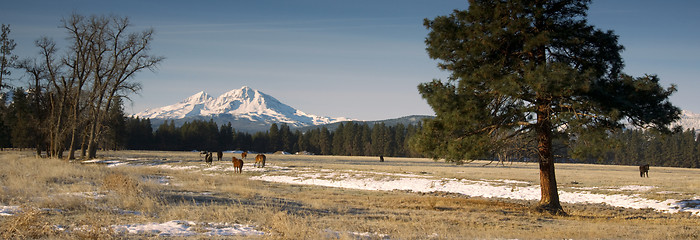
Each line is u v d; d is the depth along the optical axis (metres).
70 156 53.31
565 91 15.76
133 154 81.06
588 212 19.98
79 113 51.34
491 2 18.30
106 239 8.52
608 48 18.09
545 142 18.95
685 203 21.47
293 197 21.45
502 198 26.05
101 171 26.44
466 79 18.05
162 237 8.98
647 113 16.97
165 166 48.22
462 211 18.16
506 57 18.33
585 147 16.78
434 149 18.69
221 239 9.03
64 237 8.47
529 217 16.84
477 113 17.48
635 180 35.81
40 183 17.48
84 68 49.84
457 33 18.14
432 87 18.81
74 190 16.16
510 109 18.28
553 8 18.53
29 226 8.73
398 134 165.50
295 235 9.67
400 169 44.88
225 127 173.50
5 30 48.81
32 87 50.56
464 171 46.03
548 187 19.16
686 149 138.88
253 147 176.25
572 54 18.81
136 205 13.34
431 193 28.22
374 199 22.31
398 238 10.22
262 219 12.05
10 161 34.06
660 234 12.66
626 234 12.55
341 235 10.00
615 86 17.47
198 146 160.75
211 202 15.58
